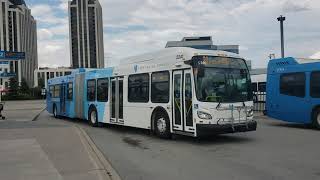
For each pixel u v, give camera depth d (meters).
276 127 20.08
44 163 9.98
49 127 19.84
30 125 21.30
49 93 31.83
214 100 13.83
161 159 11.34
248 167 9.78
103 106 20.95
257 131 18.11
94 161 10.25
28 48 131.25
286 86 20.25
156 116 16.22
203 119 13.70
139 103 17.44
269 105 21.25
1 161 10.28
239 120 14.22
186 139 15.59
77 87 24.89
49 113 34.31
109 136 17.33
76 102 25.03
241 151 12.38
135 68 17.89
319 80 18.50
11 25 102.50
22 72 125.69
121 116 19.06
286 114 20.25
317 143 13.93
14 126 20.55
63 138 15.11
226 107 13.96
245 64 14.75
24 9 118.19
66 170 9.09
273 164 10.08
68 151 11.95
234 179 8.55
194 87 13.88
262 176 8.73
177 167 10.09
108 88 20.45
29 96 120.06
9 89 114.94
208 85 13.88
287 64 20.28
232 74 14.37
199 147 13.46
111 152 12.84
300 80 19.47
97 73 21.91
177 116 14.89
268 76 21.38
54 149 12.34
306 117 19.16
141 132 18.66
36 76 135.75
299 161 10.42
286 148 12.79
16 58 30.53
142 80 17.28
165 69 15.62
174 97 15.04
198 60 13.91
